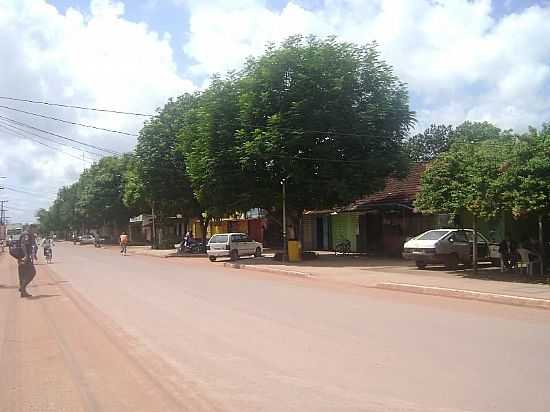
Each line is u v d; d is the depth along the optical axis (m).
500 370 7.16
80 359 8.34
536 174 15.85
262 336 9.62
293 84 28.36
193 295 15.80
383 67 29.94
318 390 6.43
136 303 14.26
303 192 30.12
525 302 13.37
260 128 28.55
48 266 30.39
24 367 7.92
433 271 21.84
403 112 29.83
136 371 7.57
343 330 10.07
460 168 18.75
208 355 8.30
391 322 10.91
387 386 6.53
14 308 13.91
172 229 74.75
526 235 23.86
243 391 6.48
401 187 35.16
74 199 116.62
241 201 30.16
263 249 47.22
